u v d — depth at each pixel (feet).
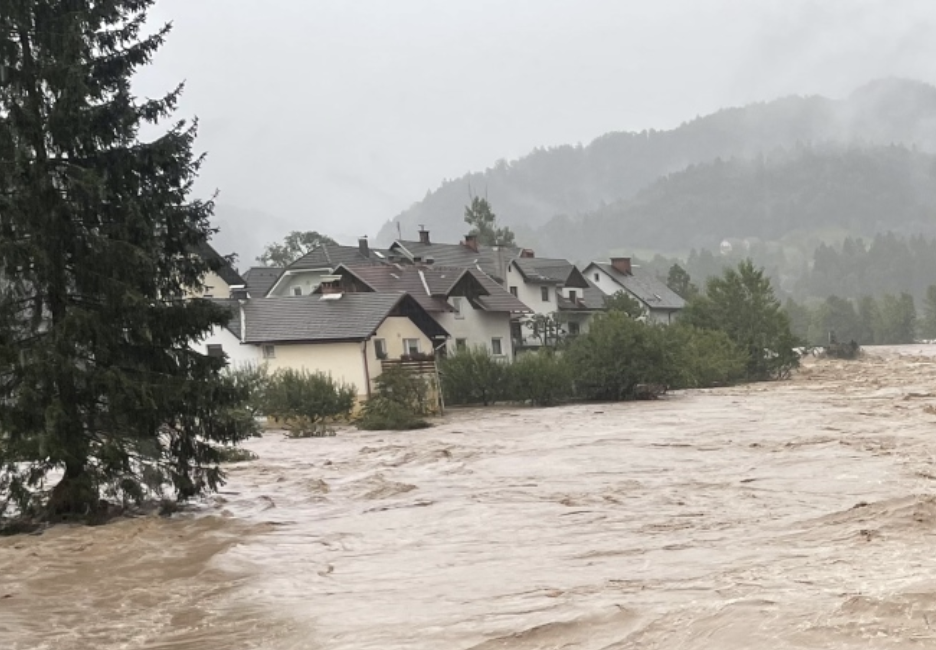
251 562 43.73
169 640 31.55
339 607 34.50
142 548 47.67
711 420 107.45
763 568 35.01
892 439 77.36
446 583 37.04
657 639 27.14
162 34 58.23
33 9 54.60
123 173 56.39
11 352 52.60
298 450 98.02
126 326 55.88
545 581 35.94
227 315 59.47
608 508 52.60
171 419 57.16
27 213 52.80
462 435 106.01
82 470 56.08
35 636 32.45
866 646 24.54
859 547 37.78
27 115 52.80
